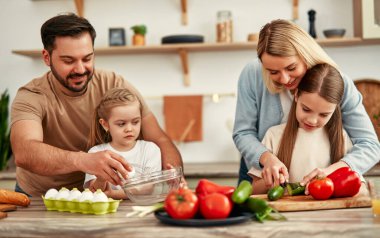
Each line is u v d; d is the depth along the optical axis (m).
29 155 1.56
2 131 3.06
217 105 3.16
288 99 1.65
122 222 1.15
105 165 1.40
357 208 1.25
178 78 3.19
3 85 3.29
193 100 3.12
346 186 1.30
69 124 1.90
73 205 1.32
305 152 1.63
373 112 2.94
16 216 1.28
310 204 1.24
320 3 3.07
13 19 3.28
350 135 1.63
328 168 1.46
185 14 3.14
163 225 1.10
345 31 2.96
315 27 3.08
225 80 3.15
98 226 1.11
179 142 3.16
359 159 1.51
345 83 1.57
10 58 3.29
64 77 1.71
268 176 1.45
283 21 1.47
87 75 1.73
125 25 3.20
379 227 1.02
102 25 3.21
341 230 1.02
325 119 1.48
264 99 1.67
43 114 1.83
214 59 3.16
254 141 1.65
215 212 1.08
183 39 2.93
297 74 1.45
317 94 1.42
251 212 1.14
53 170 1.51
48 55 1.77
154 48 2.96
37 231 1.14
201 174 2.63
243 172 1.91
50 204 1.37
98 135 1.90
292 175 1.64
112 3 3.21
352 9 3.04
